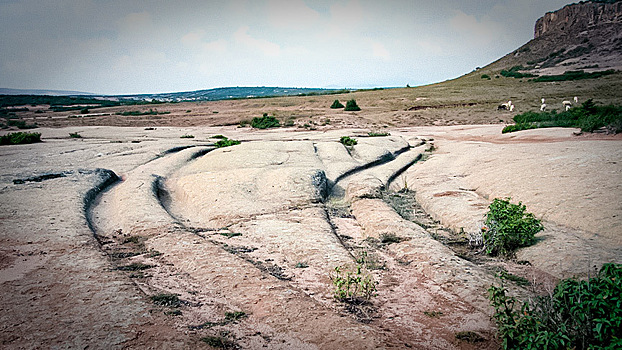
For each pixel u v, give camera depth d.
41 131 27.47
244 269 5.13
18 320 3.62
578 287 3.50
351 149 17.55
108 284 4.50
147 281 4.80
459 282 4.97
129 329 3.56
